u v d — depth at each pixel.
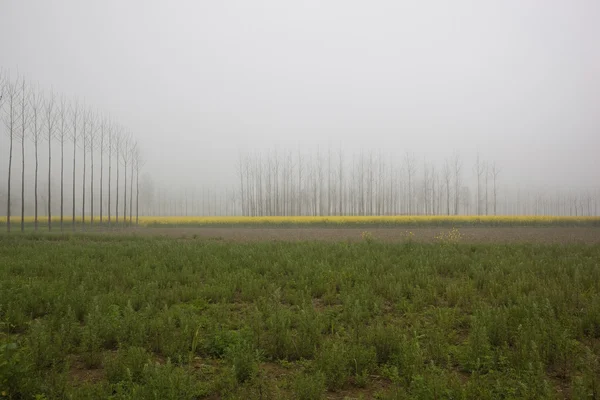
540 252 13.16
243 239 22.31
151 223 44.91
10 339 4.71
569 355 4.68
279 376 4.58
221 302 7.94
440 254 11.89
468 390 3.72
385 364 4.80
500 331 5.35
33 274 10.05
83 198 35.94
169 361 4.20
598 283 7.69
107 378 4.41
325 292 8.52
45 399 3.67
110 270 10.28
